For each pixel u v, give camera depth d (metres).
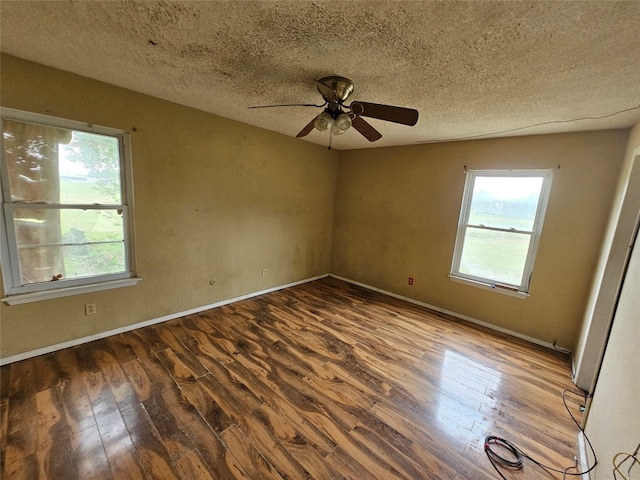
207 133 3.00
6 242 2.04
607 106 2.06
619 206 2.13
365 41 1.48
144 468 1.40
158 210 2.76
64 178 2.23
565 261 2.81
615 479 1.14
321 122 1.89
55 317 2.29
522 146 2.99
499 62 1.59
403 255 4.06
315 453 1.54
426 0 1.13
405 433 1.71
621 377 1.32
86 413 1.71
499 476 1.48
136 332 2.71
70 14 1.38
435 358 2.57
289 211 4.11
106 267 2.54
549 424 1.85
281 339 2.74
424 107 2.34
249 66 1.87
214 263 3.31
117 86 2.34
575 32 1.27
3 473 1.33
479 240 3.40
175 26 1.46
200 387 2.00
